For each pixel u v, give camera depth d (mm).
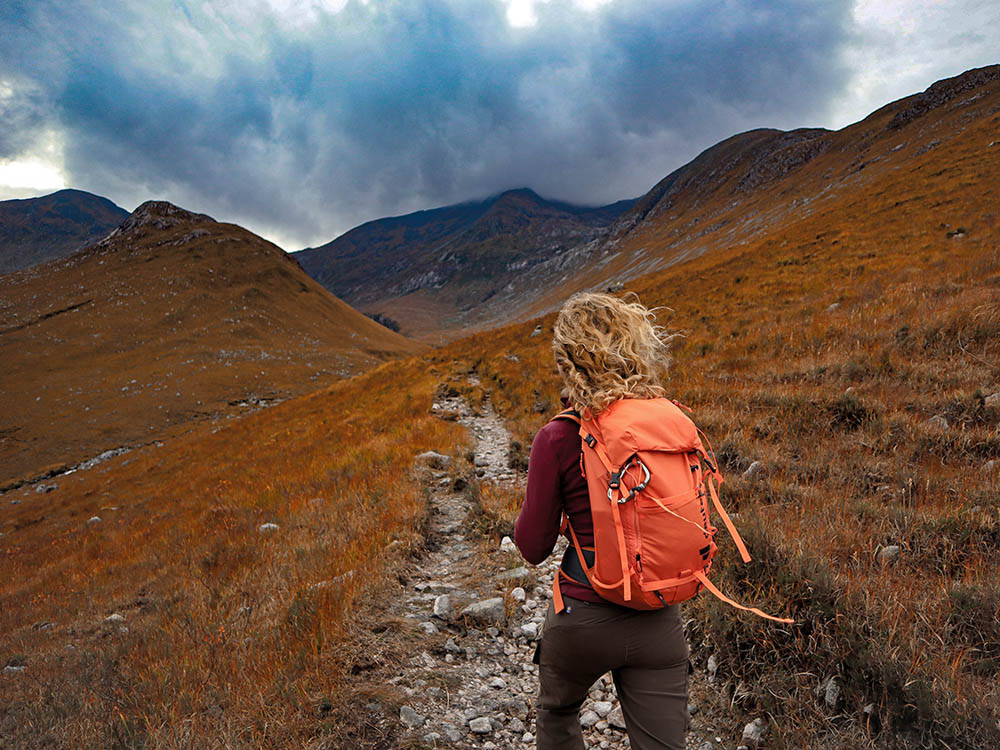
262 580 5680
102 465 52000
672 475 1734
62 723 3436
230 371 88438
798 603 3545
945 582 3715
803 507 5215
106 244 152750
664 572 1692
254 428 31734
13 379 85000
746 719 3162
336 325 132500
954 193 29141
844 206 39500
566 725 2119
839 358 10273
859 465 6285
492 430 13875
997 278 13383
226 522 9523
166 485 25594
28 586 11516
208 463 26156
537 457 1921
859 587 3539
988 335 9375
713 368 12078
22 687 4504
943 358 9133
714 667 3557
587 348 1917
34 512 33250
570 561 1946
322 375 93188
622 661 1857
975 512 4602
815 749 2773
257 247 148250
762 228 105562
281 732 3090
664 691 1862
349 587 4793
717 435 8102
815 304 16500
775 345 12602
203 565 7078
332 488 9531
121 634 5621
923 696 2725
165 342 102375
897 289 14883
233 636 4316
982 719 2578
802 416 8086
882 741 2734
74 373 88250
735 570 4039
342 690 3477
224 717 3236
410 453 10914
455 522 7367
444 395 19047
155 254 141500
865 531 4660
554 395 15086
